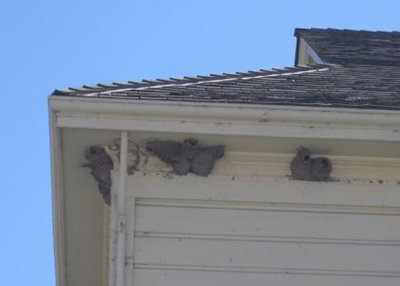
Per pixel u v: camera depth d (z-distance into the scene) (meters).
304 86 18.52
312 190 16.52
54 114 15.79
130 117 15.91
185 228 16.12
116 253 15.77
